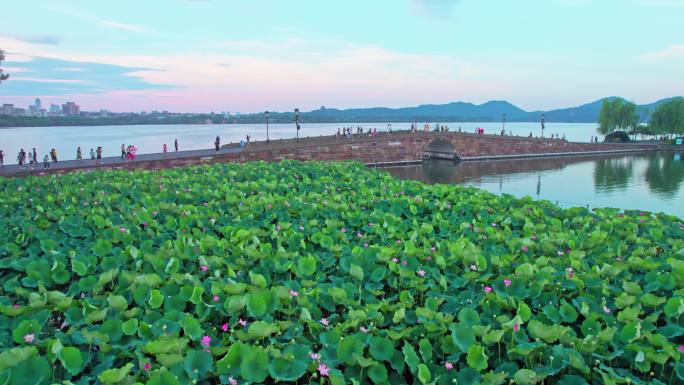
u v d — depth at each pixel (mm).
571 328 5438
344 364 4996
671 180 55188
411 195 15672
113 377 4215
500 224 11406
